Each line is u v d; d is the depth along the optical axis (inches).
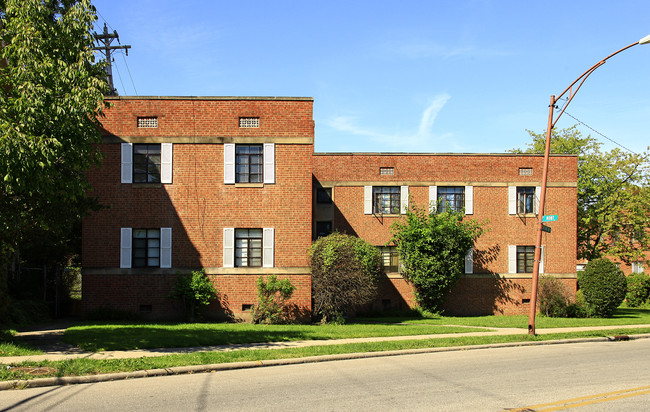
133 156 933.8
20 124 502.9
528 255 1278.3
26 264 984.3
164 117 933.8
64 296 1039.0
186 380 436.8
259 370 490.3
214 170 933.2
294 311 924.0
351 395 381.1
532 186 1283.2
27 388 401.1
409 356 601.0
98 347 566.9
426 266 1178.0
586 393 393.1
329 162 1263.5
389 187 1264.8
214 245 927.0
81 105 528.7
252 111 939.3
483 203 1269.7
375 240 1250.0
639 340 818.2
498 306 1262.3
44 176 519.8
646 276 1662.2
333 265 943.7
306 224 934.4
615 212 1470.2
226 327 784.9
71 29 556.4
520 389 406.9
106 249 920.3
